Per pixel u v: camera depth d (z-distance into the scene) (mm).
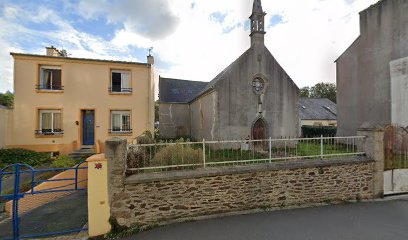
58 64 12945
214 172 5691
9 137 12289
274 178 6211
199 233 4855
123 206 5062
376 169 6988
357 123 14930
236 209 5906
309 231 4945
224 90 12789
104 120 13562
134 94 14031
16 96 12352
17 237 4648
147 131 13016
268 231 4938
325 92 53812
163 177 5316
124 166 5184
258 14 13781
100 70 13523
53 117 13062
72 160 10289
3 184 8344
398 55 12320
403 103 12023
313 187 6516
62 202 7102
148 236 4777
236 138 12875
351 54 15445
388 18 12898
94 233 4840
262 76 13555
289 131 13875
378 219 5535
